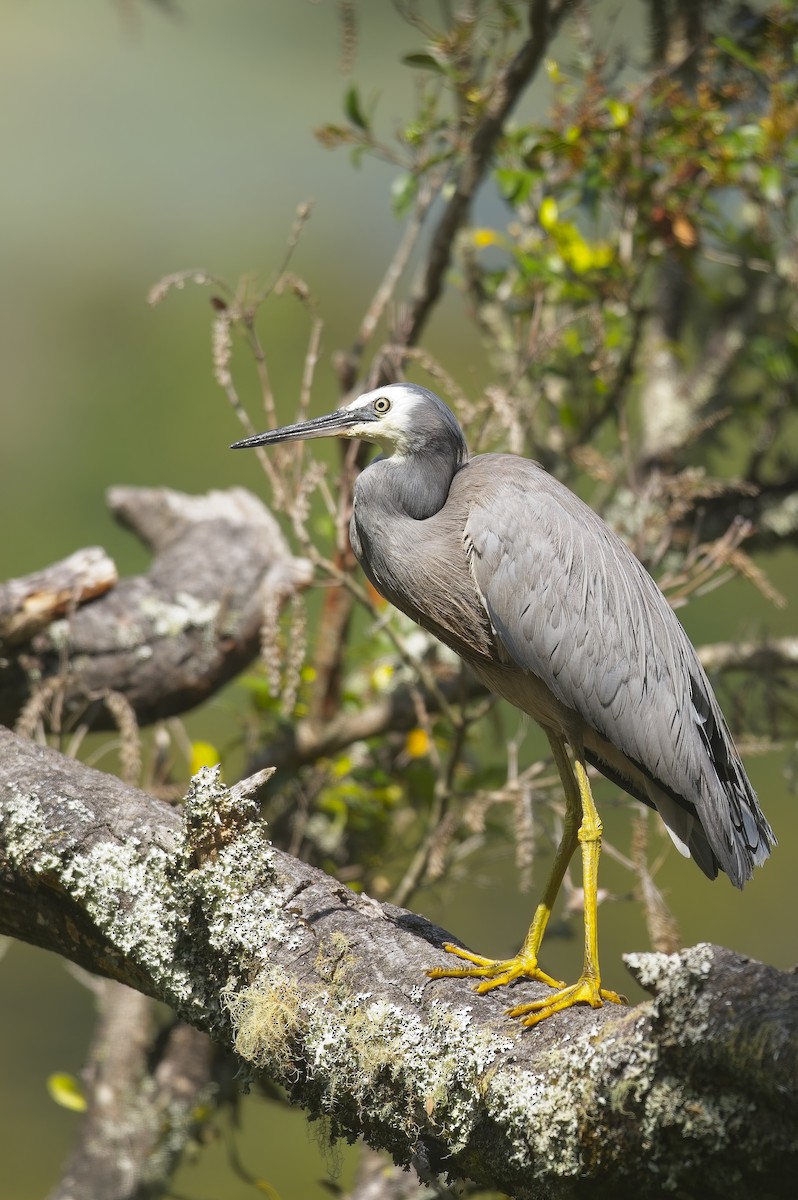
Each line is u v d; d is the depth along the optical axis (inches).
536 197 409.7
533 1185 180.1
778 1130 157.0
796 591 761.0
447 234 368.2
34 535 911.7
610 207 397.1
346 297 987.3
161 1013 400.2
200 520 393.4
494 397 326.3
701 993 164.2
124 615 345.1
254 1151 593.0
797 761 386.9
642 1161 167.9
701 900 758.5
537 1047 186.5
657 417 446.9
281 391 912.3
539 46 345.1
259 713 383.9
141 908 218.1
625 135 369.4
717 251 416.2
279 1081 205.9
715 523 428.5
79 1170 363.6
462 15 375.9
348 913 214.8
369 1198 339.9
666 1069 165.8
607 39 400.2
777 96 365.1
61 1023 674.2
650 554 400.8
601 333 360.2
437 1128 189.0
